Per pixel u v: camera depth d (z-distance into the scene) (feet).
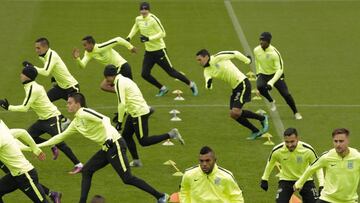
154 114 233.76
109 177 187.52
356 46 315.99
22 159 156.66
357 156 144.56
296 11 374.02
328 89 259.60
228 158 198.39
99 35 330.54
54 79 219.20
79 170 189.26
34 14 361.10
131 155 194.39
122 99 184.75
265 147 206.80
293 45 317.22
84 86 262.47
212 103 245.24
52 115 192.13
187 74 277.85
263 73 224.94
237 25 348.79
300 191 160.25
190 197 144.36
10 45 311.47
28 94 188.14
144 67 248.73
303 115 232.73
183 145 208.13
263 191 178.29
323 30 340.59
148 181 184.14
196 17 362.74
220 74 208.64
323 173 163.12
